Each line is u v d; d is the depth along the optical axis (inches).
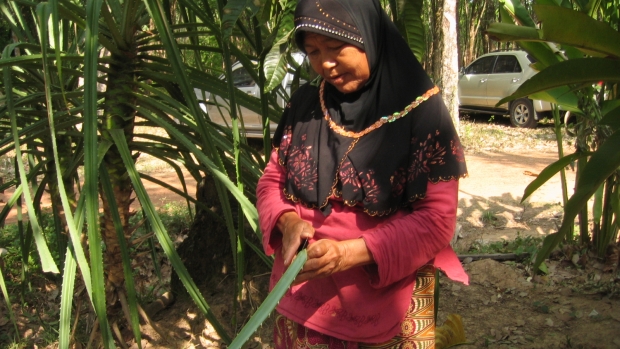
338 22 63.2
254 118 366.0
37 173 121.3
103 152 91.8
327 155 68.9
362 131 67.5
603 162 86.0
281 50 78.6
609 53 82.9
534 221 215.5
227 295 135.2
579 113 132.8
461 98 586.9
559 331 131.8
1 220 109.4
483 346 126.9
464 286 154.9
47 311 145.7
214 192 139.6
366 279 70.2
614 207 144.5
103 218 112.3
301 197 70.4
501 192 266.1
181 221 214.7
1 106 99.9
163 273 167.3
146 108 105.1
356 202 67.4
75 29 121.3
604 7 132.6
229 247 137.9
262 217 74.4
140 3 99.4
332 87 70.7
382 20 67.4
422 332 73.1
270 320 130.1
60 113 99.3
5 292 101.9
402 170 66.8
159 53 182.1
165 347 123.6
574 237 181.9
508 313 140.9
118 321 124.6
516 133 490.3
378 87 67.5
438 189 66.6
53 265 82.5
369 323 70.4
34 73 111.5
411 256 65.7
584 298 145.4
